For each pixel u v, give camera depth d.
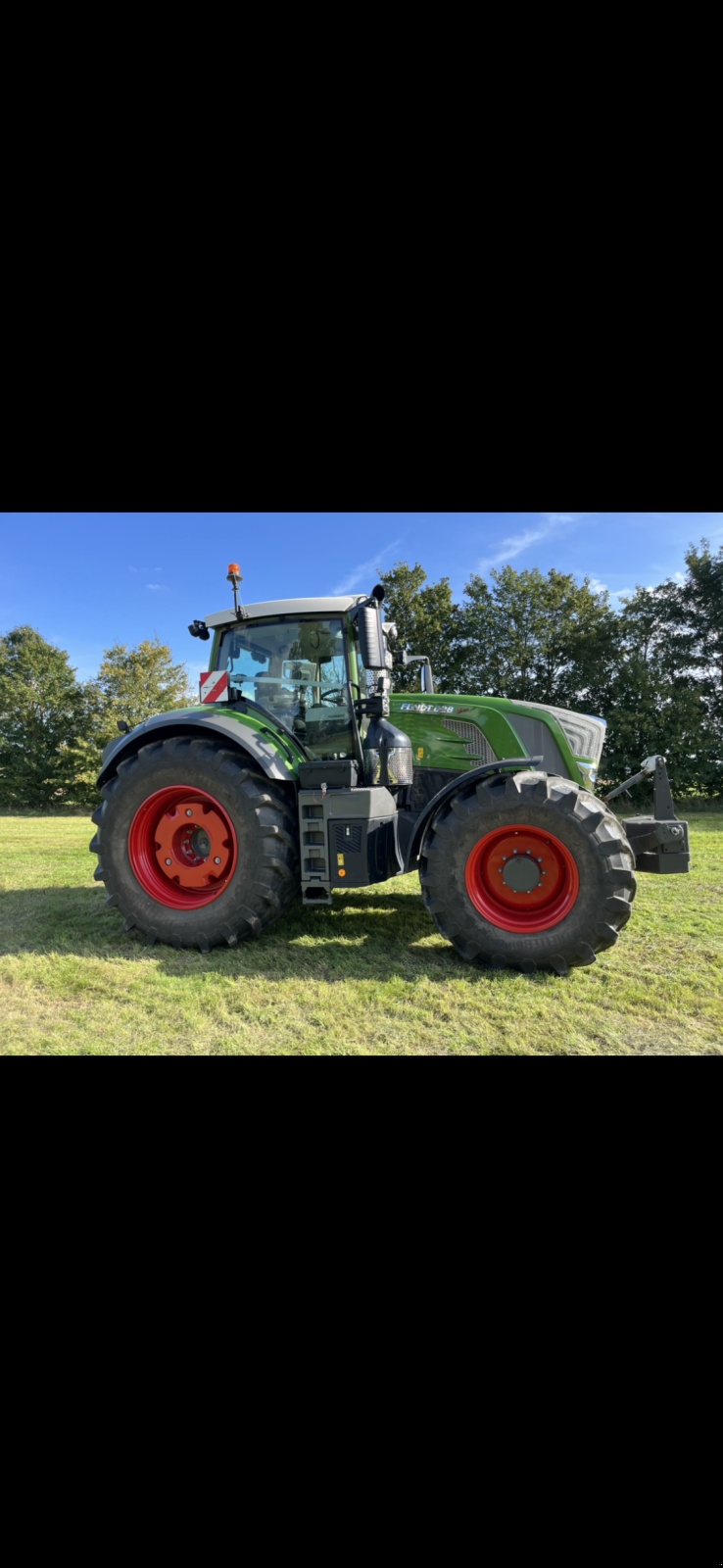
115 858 3.89
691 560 16.36
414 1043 2.51
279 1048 2.47
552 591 17.11
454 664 18.02
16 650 22.62
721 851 7.50
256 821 3.65
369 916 4.50
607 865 3.24
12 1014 2.79
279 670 4.24
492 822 3.39
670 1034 2.60
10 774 20.98
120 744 4.10
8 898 5.27
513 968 3.36
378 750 3.97
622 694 15.70
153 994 3.01
